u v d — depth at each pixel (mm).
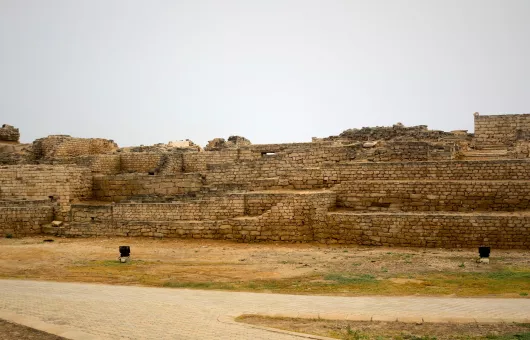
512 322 21297
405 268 34500
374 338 19547
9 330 18656
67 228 51156
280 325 21203
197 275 34625
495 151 53844
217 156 62688
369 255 39438
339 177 49000
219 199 48656
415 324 21406
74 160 66688
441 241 41812
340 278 32156
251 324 21031
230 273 34969
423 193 45094
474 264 35188
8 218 51062
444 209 44469
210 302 25672
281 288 30391
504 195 43062
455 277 31641
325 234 45000
